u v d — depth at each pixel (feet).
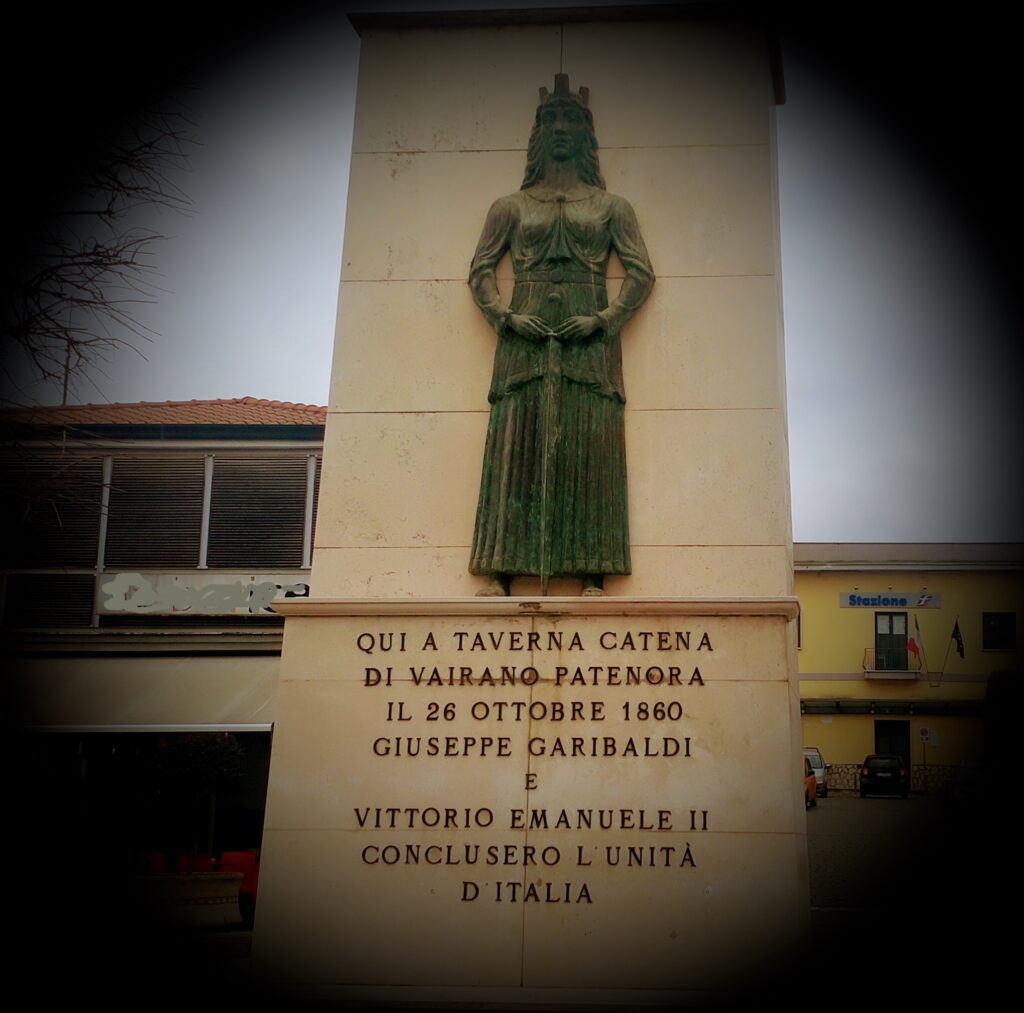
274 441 69.62
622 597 32.27
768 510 33.76
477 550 33.47
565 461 33.68
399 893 31.09
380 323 35.65
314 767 31.94
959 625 135.44
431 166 36.58
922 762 133.80
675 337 34.86
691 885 30.58
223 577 68.54
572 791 31.27
